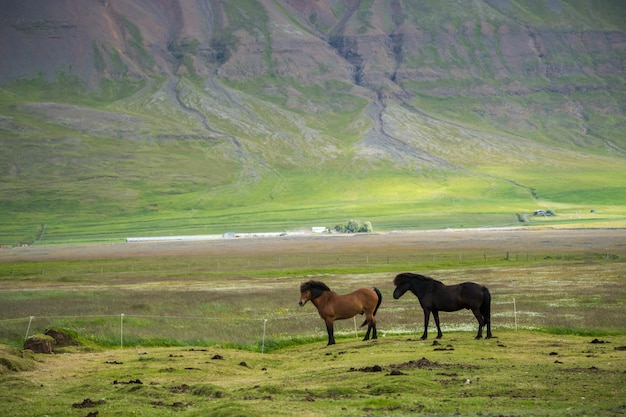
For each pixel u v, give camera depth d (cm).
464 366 2831
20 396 2483
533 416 2028
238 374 3044
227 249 17388
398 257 12338
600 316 4372
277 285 7338
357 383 2581
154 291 6744
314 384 2630
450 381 2548
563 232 19562
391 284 6981
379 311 5016
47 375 3008
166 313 5141
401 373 2672
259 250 16450
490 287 6312
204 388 2544
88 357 3556
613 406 2116
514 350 3266
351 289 6506
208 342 4100
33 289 7331
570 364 2838
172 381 2839
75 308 5419
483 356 3097
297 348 3919
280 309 5334
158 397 2469
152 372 3022
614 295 5375
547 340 3603
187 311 5234
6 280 9375
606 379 2503
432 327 4284
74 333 4041
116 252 17800
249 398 2384
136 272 10631
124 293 6512
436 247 15112
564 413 2050
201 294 6350
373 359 3120
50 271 11231
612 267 8331
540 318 4350
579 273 7556
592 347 3328
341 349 3575
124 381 2820
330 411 2153
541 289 5997
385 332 4197
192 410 2252
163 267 11688
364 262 11462
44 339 3750
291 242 19812
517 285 6425
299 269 10131
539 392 2345
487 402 2225
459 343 3522
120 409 2270
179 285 7750
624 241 14962
